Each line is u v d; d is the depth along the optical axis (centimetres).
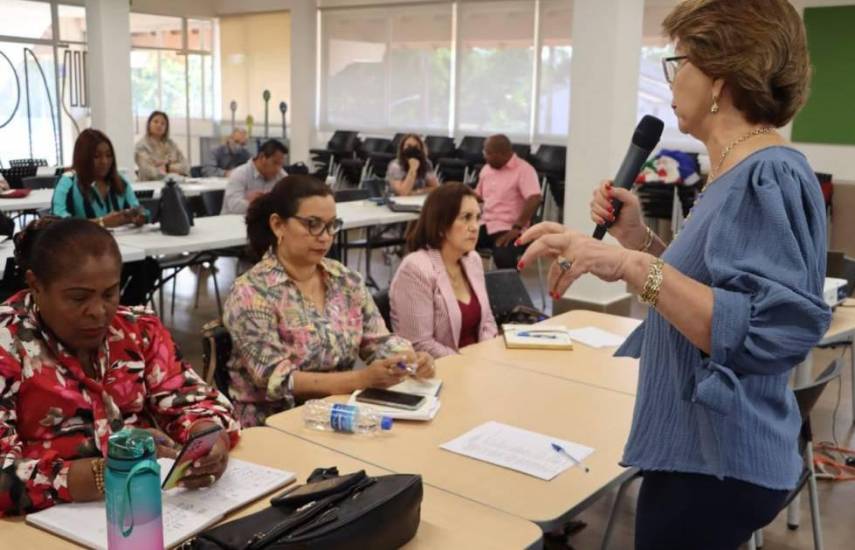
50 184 652
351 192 658
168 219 448
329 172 1079
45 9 1054
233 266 752
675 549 134
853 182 770
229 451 178
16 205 554
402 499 138
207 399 182
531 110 1005
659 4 877
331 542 127
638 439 134
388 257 739
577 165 614
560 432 201
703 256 122
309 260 246
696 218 126
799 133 793
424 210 303
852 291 384
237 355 242
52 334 161
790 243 114
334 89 1187
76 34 1082
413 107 1111
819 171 789
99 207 475
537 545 146
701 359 125
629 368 259
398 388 227
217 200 627
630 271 120
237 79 1271
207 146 1295
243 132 1027
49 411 159
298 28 1170
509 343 281
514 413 214
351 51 1159
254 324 238
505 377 246
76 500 149
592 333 302
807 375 325
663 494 133
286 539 125
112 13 825
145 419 177
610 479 175
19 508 146
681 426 128
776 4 118
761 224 117
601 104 596
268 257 249
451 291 300
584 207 614
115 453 119
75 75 1085
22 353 158
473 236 300
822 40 768
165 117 787
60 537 140
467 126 1066
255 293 242
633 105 614
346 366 254
